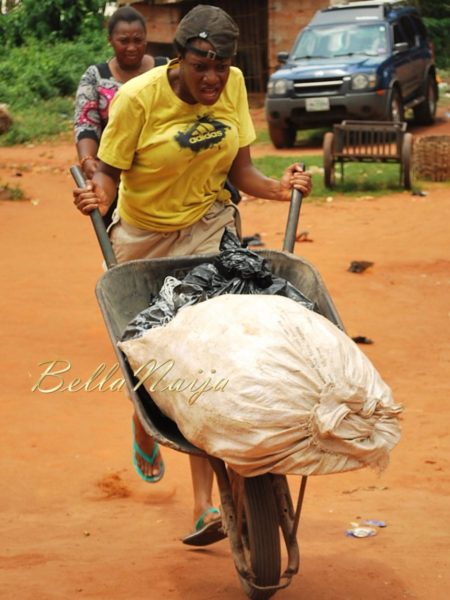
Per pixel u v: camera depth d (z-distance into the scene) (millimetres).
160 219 5680
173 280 5039
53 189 20078
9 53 34531
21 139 26688
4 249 14852
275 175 20641
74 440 7914
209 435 4141
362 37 24469
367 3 26031
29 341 10406
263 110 31703
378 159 19438
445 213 17453
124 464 7441
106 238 5426
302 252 14680
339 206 18312
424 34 27172
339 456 4074
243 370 4090
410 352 10258
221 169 5699
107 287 5020
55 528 6207
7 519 6414
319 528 6113
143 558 5559
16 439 7910
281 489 4652
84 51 33594
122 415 8508
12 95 30406
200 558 5570
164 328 4500
